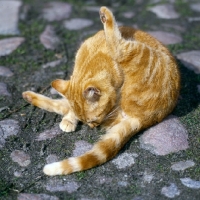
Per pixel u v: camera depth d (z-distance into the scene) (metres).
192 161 4.66
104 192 4.33
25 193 4.36
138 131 4.90
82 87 4.75
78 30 7.61
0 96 5.81
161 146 4.81
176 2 8.48
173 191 4.30
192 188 4.33
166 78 4.87
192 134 5.02
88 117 4.84
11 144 4.98
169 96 4.92
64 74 6.30
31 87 6.02
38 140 5.03
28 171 4.62
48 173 4.48
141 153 4.76
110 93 4.76
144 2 8.63
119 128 4.73
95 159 4.53
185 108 5.43
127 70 4.82
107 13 4.81
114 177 4.49
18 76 6.28
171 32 7.45
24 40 7.17
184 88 5.81
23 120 5.36
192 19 7.91
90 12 8.27
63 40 7.27
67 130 5.07
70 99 4.88
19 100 5.75
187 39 7.21
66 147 4.90
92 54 4.93
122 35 5.24
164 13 8.09
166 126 5.02
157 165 4.61
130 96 4.81
